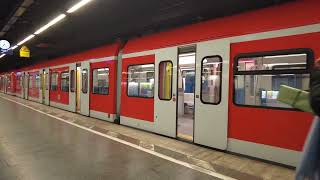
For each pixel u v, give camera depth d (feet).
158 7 37.09
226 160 19.21
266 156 18.48
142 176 16.37
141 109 30.53
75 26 54.54
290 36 17.25
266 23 18.70
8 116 42.63
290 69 17.21
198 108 23.22
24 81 87.71
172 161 19.27
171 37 26.73
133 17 42.60
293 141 17.06
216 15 32.81
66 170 17.26
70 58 50.72
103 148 22.74
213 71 22.08
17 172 16.79
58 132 29.53
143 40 31.12
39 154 20.80
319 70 5.84
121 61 35.45
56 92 57.26
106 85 37.91
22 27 58.23
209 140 22.24
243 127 19.84
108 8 40.68
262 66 18.76
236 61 20.35
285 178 15.76
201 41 23.06
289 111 17.25
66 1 35.73
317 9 16.34
